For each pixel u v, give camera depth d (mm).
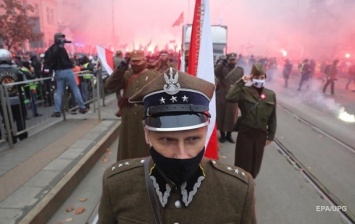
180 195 1046
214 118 2309
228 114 5980
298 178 4395
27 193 3270
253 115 3582
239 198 1058
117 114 3680
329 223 3273
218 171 1099
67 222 3107
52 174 3775
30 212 2893
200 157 1021
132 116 3305
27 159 4273
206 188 1058
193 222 1026
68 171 3885
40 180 3598
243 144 3672
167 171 1021
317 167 4816
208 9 2438
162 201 1038
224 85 5969
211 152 2461
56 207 3297
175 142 993
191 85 1015
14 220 2756
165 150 1000
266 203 3680
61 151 4652
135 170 1108
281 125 7473
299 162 5023
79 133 5703
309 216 3404
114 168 1146
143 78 3248
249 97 3592
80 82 7695
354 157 5293
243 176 1107
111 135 5738
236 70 5996
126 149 3451
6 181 3555
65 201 3525
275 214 3438
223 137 6242
